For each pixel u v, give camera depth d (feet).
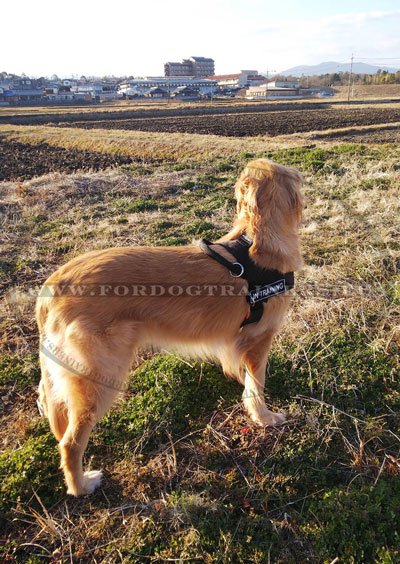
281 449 9.20
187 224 21.75
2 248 19.88
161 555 7.30
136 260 8.64
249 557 7.21
